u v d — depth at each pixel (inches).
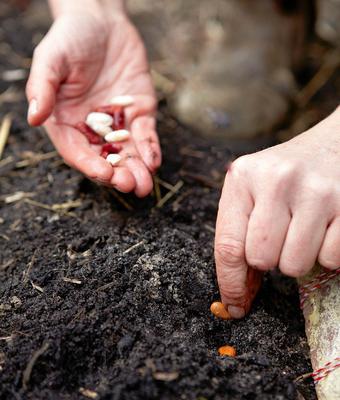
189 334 18.1
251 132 26.1
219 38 28.6
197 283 19.1
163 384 16.2
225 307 18.2
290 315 19.3
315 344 18.0
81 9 22.4
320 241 16.2
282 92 27.4
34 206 22.0
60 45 21.1
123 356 17.1
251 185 16.4
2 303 18.7
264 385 16.6
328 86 29.1
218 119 26.1
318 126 17.6
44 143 24.6
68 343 17.1
